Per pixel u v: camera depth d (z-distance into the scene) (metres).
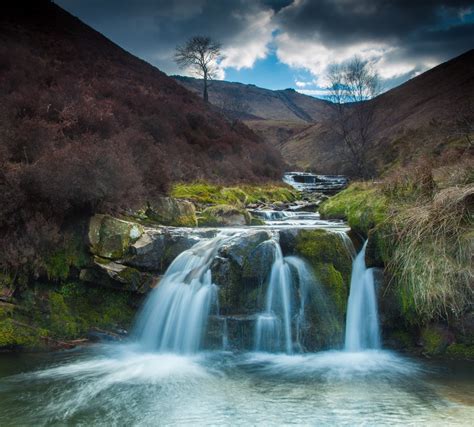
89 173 9.00
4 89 17.08
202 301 7.89
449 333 7.33
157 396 5.77
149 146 14.38
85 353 7.57
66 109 14.83
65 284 8.52
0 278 8.04
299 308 7.84
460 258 7.27
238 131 35.59
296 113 161.88
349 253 8.55
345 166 43.34
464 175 9.01
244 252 8.15
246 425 4.92
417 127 40.91
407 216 8.16
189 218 12.09
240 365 7.00
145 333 8.21
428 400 5.49
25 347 7.60
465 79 52.38
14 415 5.21
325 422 4.93
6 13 31.00
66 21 36.34
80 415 5.21
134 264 8.60
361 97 33.50
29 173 8.66
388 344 7.79
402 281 7.73
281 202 20.44
